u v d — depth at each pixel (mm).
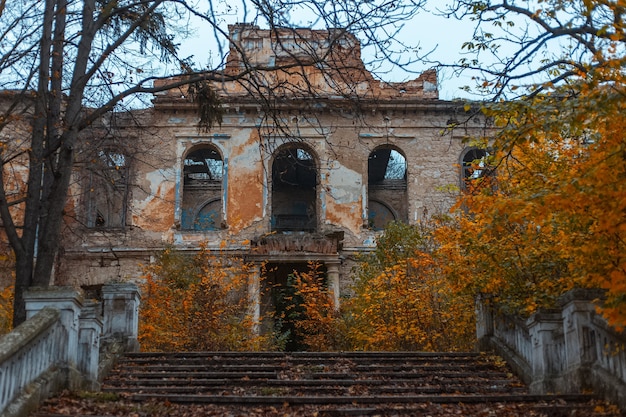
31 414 9688
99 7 15508
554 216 11938
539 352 12555
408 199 30734
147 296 21969
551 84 10820
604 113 9641
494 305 15547
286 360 14547
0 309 18750
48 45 14367
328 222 30266
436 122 31359
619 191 9438
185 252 29531
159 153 30594
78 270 29219
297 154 33250
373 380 12922
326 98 14977
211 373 13289
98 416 9555
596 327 11367
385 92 31062
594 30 11680
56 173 13812
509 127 11523
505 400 11156
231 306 21781
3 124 14766
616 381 10742
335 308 24609
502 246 14750
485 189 12398
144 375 13234
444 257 17484
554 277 14406
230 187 30453
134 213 29875
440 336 19250
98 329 12383
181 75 14586
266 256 27297
